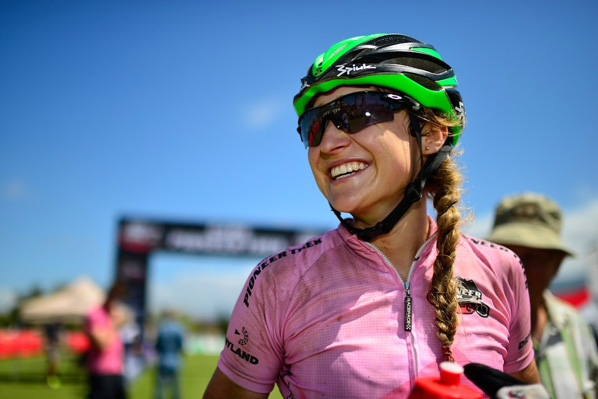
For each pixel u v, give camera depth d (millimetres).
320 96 1340
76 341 19875
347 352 1208
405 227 1352
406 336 1221
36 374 15305
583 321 2475
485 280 1362
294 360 1287
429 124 1357
